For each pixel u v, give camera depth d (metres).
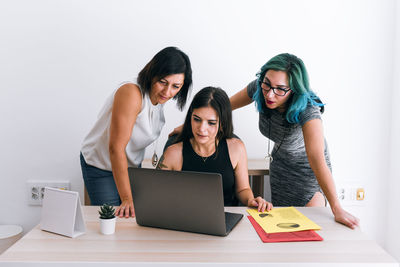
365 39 2.37
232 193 1.79
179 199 1.26
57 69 2.34
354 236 1.27
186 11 2.33
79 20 2.30
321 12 2.35
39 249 1.16
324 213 1.51
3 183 2.42
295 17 2.35
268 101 1.68
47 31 2.30
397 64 2.35
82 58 2.33
